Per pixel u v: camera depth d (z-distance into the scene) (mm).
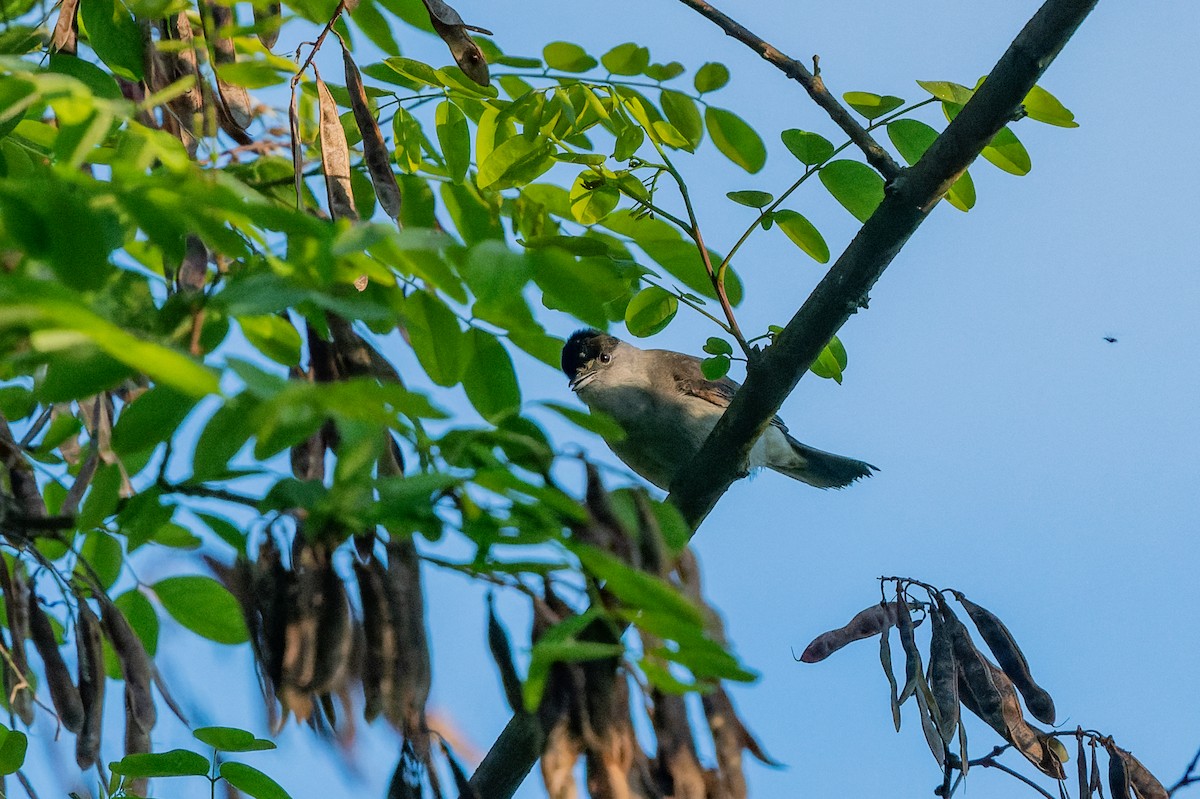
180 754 5227
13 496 5012
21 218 3904
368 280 4840
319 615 4316
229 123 5930
